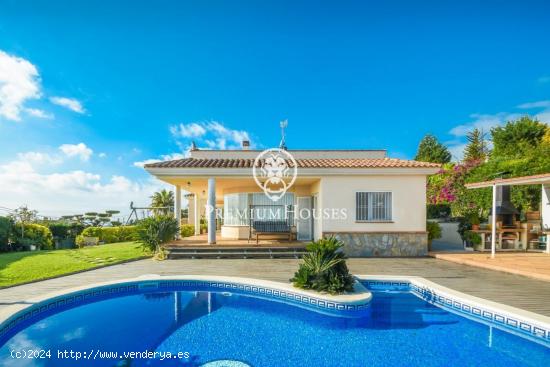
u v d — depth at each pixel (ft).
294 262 39.78
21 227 63.98
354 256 44.39
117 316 22.80
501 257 39.81
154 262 40.47
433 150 145.48
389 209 45.47
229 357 16.63
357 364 15.79
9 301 22.04
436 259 41.70
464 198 70.90
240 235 57.21
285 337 19.19
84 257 44.75
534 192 55.72
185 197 99.09
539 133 82.84
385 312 23.45
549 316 18.71
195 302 26.04
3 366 15.35
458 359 16.25
